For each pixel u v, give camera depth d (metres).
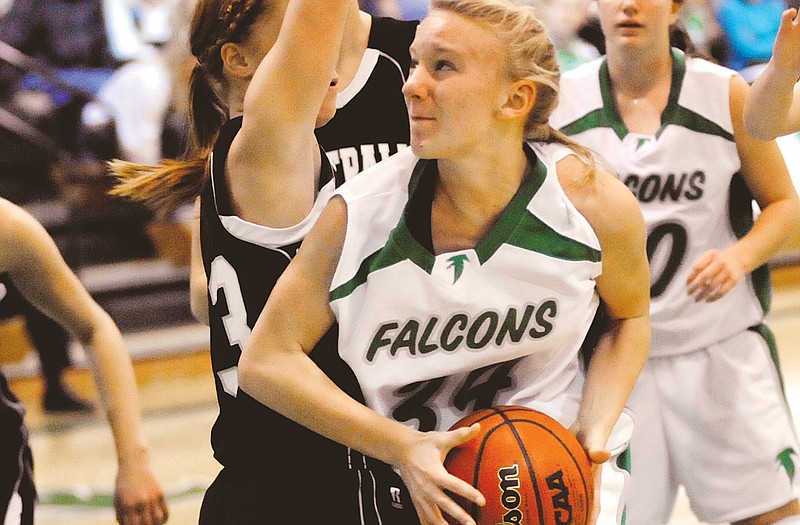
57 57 15.96
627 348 3.98
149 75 14.90
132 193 4.61
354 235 3.66
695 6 15.27
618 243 3.78
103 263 15.41
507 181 3.67
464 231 3.71
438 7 3.61
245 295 4.16
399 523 4.01
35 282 4.65
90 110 15.12
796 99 4.57
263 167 3.90
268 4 4.12
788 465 6.29
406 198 3.69
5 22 15.94
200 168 4.54
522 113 3.60
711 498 6.39
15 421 4.54
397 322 3.69
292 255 4.11
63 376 12.11
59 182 15.20
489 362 3.76
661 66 6.19
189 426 11.48
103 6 15.96
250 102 3.76
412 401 3.85
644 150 6.21
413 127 3.57
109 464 10.51
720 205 6.27
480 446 3.62
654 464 6.40
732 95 6.12
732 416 6.29
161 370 13.37
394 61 4.82
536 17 3.65
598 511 3.81
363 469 4.11
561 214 3.68
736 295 6.34
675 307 6.27
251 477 4.24
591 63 6.45
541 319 3.72
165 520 4.77
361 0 15.68
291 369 3.71
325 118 4.18
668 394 6.36
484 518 3.58
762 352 6.41
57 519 9.12
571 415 3.90
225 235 4.13
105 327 4.85
